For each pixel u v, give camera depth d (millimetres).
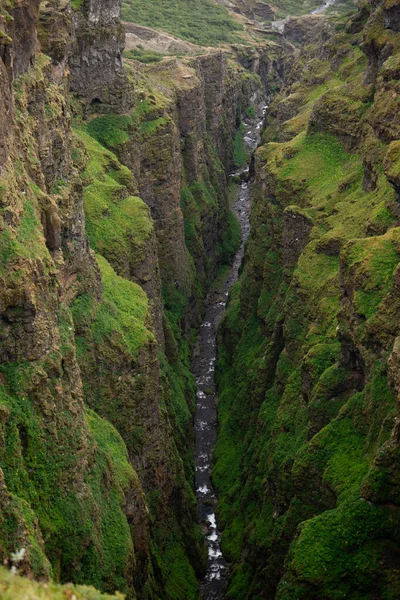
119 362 53375
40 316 38094
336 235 61438
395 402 39656
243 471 67375
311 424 48562
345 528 37656
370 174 65562
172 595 55062
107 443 48250
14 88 44594
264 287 78562
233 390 80375
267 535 53406
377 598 36031
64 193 50344
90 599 21156
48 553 36125
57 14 58625
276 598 38312
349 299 48812
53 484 37688
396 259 48156
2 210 36844
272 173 81562
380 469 37750
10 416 35781
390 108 65062
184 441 72000
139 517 48406
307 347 55656
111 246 65562
